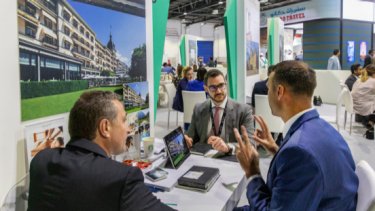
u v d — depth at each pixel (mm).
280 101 1236
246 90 4020
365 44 12312
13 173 1170
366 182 1134
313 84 1192
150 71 2396
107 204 825
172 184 1468
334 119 5027
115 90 1917
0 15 1093
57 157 926
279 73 1223
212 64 14156
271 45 7242
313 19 11539
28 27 1230
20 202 1190
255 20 4797
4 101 1121
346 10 11406
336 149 1081
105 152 968
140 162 1725
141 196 855
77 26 1564
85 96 1025
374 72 4852
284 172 1045
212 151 2031
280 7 13102
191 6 15141
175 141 1821
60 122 1415
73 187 844
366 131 4891
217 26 20234
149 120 2336
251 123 2299
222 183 1540
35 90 1271
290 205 1013
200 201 1350
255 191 1269
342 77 7836
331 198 1043
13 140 1166
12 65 1152
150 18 2373
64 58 1459
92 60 1692
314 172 998
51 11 1369
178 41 19156
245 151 1396
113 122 1015
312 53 11945
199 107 2420
